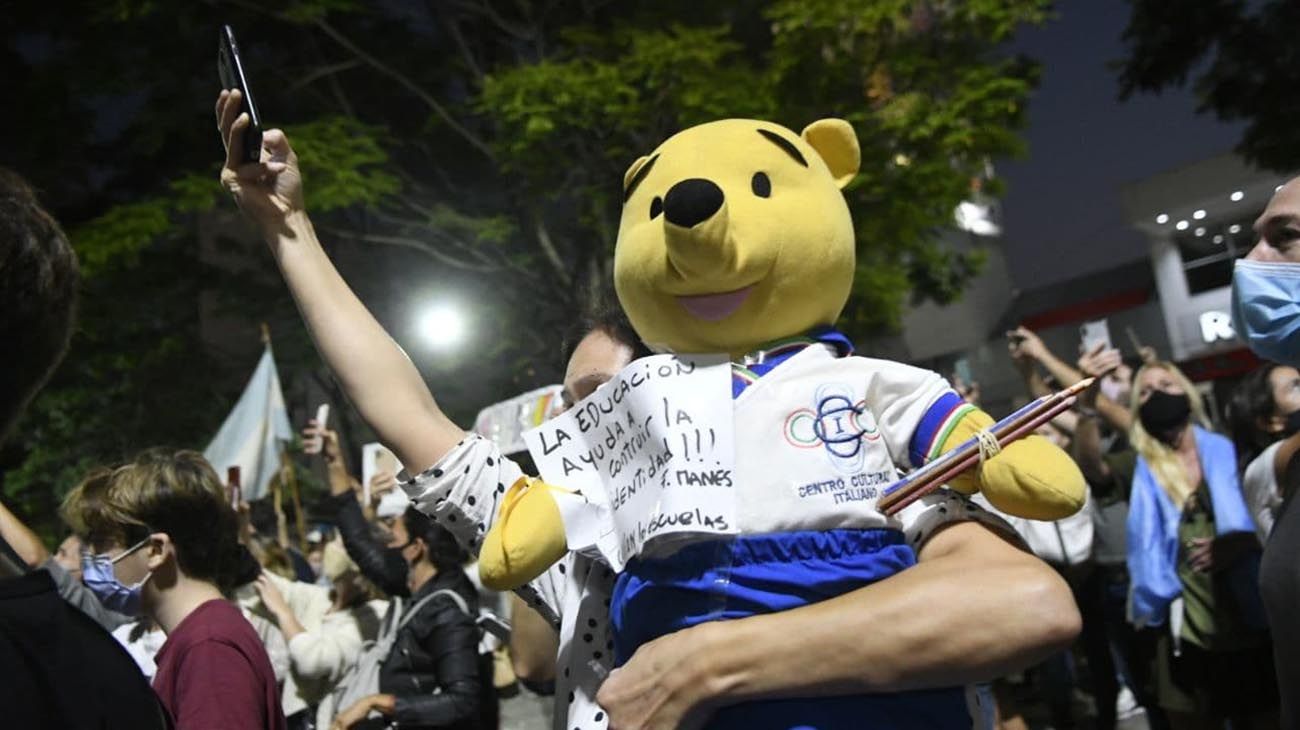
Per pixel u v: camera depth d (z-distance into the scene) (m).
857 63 9.67
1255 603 4.09
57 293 1.23
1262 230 1.95
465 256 12.52
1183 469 4.49
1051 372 4.18
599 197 9.72
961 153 9.77
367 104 12.10
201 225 13.86
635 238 1.58
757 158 1.54
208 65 10.96
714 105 9.08
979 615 1.27
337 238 12.41
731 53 10.64
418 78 11.71
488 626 3.60
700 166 1.54
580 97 9.06
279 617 4.03
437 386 12.59
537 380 11.86
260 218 1.89
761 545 1.38
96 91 10.52
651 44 9.52
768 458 1.41
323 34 11.55
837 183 1.72
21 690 1.16
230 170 1.89
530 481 1.62
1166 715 5.00
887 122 9.53
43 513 11.87
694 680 1.32
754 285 1.50
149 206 10.10
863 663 1.29
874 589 1.32
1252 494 3.25
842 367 1.48
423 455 1.78
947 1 9.66
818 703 1.36
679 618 1.42
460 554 3.83
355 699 3.86
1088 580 5.62
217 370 12.86
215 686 2.15
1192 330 24.09
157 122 10.63
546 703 4.24
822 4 9.20
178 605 2.46
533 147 9.58
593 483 1.59
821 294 1.54
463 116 11.82
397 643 3.68
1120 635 5.61
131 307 11.79
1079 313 27.67
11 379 1.19
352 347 1.82
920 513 1.48
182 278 12.28
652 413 1.47
